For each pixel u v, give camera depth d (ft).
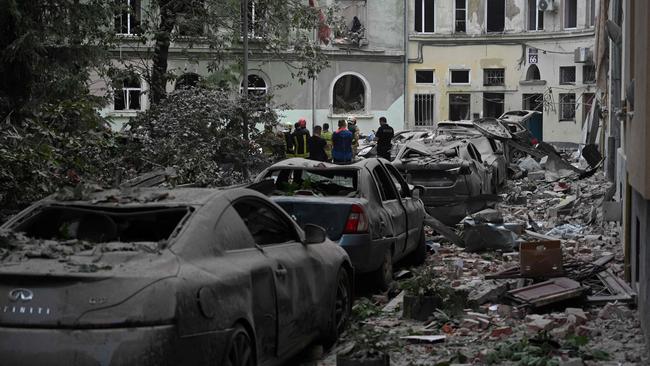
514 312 33.19
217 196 23.32
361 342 25.99
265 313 22.95
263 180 35.24
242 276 21.66
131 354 18.35
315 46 86.48
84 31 52.65
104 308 18.67
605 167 89.35
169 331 18.69
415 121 161.48
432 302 33.22
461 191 60.70
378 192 39.63
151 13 78.33
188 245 20.75
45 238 22.90
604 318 32.37
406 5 157.28
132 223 23.26
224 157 63.82
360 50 154.20
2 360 18.54
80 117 44.96
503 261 47.19
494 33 161.27
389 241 39.06
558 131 156.76
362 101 156.56
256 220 25.39
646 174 27.37
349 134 84.84
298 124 82.64
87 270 19.34
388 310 35.14
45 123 42.75
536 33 158.51
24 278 19.04
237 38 81.46
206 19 78.74
